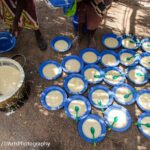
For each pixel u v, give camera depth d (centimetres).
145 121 257
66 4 253
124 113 262
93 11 278
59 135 250
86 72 295
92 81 287
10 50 317
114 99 274
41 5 381
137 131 253
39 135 250
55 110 265
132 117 263
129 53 316
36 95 278
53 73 294
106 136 248
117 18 368
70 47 322
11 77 267
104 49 322
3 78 266
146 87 288
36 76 293
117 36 333
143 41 330
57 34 340
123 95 276
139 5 402
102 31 345
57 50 316
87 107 265
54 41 325
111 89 285
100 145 243
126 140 246
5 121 259
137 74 295
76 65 302
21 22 290
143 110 265
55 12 372
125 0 408
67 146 243
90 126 252
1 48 309
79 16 288
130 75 294
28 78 291
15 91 244
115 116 260
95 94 277
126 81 292
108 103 269
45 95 274
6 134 250
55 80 291
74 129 254
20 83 249
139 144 245
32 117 262
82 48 322
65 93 275
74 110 263
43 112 265
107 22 359
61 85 287
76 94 275
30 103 271
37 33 310
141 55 314
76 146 242
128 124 254
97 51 314
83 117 257
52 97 273
